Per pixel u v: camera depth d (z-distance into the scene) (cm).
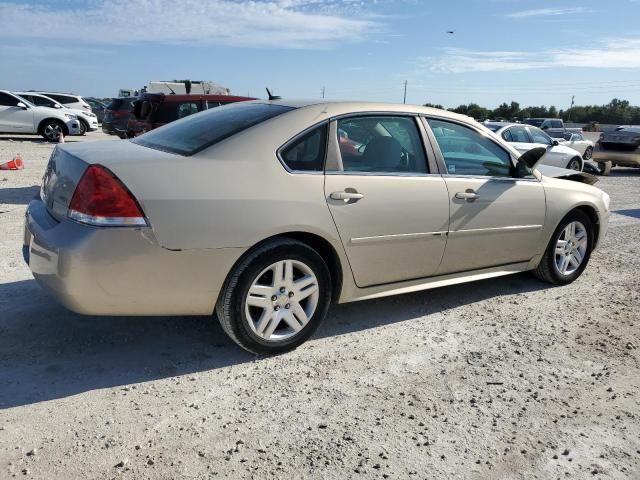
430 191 401
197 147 337
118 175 296
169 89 1736
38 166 1230
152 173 305
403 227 387
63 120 1962
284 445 268
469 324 427
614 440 287
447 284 434
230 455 258
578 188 518
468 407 310
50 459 248
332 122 368
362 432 281
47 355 342
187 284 313
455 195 416
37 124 1933
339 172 363
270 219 328
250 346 344
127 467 246
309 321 363
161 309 316
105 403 295
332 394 315
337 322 418
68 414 283
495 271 468
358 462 258
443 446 273
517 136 1338
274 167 339
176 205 304
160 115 1074
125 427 275
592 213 535
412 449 270
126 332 381
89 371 327
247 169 330
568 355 382
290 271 346
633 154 1670
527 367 361
